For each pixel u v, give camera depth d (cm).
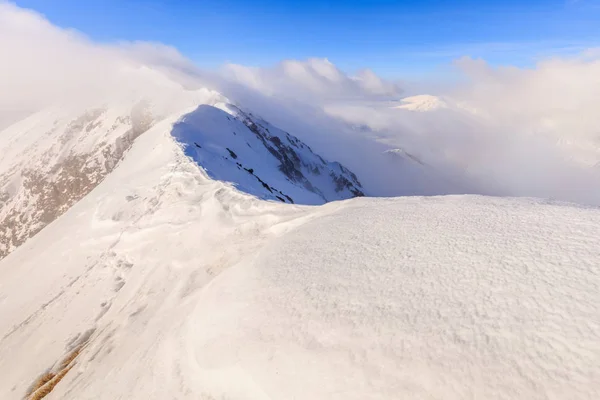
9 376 2041
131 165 5506
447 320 905
